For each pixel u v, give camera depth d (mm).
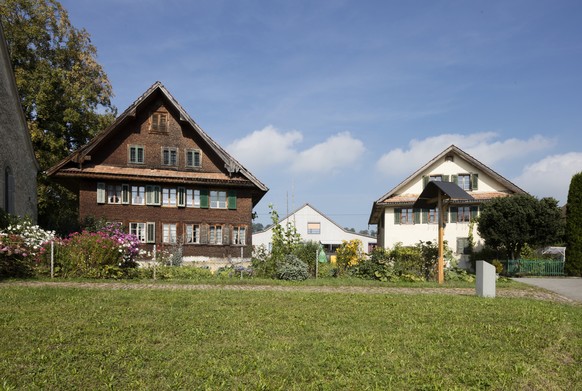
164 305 11062
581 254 28469
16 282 15266
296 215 71938
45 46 38562
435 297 13805
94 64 40312
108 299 11625
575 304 14281
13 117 28375
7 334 8000
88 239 17844
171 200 33750
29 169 31531
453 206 38812
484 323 9703
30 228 18594
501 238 30266
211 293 13492
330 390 6027
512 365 7020
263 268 19594
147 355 7141
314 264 21156
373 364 6953
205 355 7219
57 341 7664
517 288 18734
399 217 40312
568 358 7520
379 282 18719
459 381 6414
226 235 34406
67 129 39562
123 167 33438
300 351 7504
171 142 34531
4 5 35312
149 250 32812
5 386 5848
